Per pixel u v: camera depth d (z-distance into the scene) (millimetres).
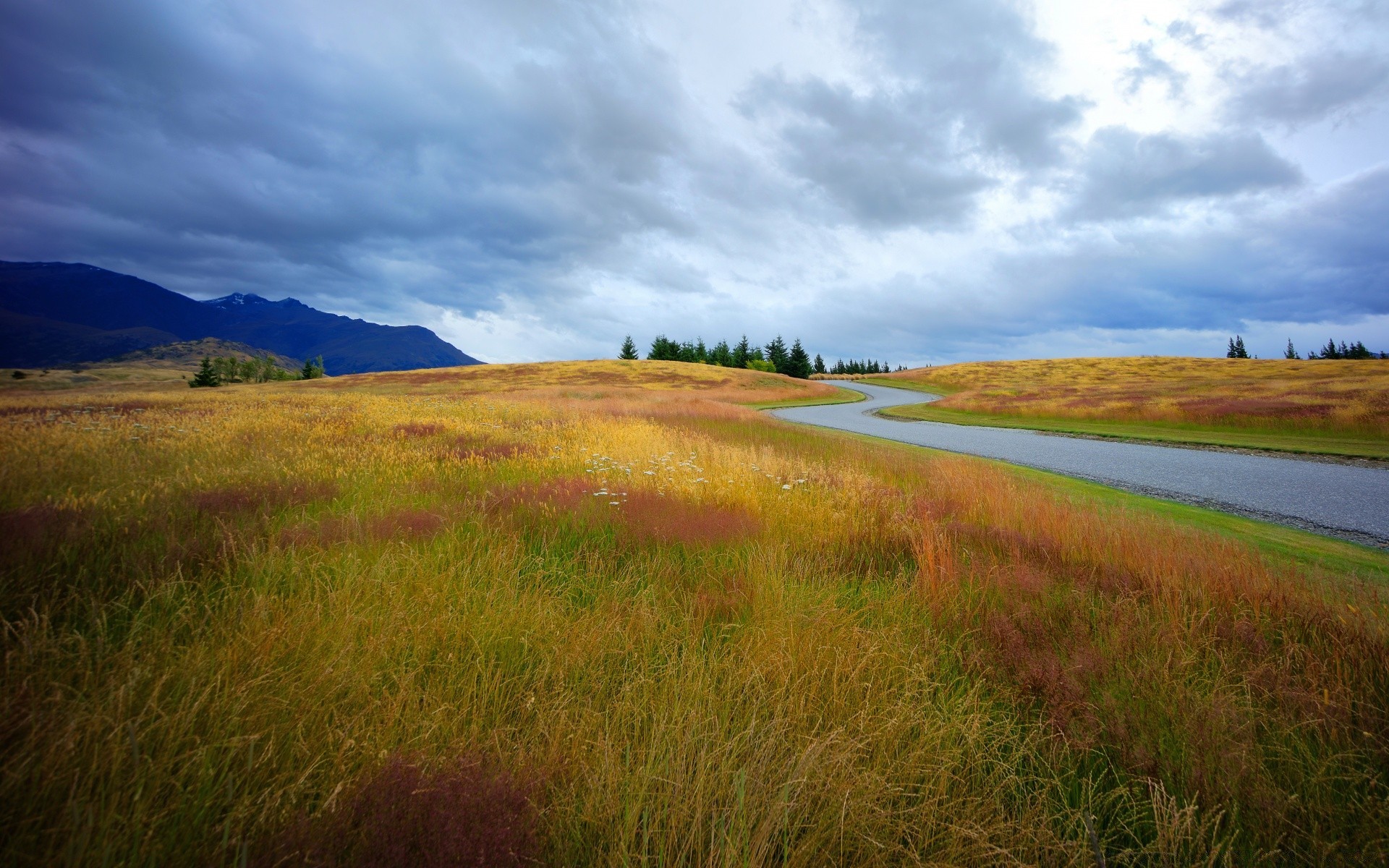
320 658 2375
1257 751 2281
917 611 3525
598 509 5270
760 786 1886
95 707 1847
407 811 1680
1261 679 2811
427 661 2557
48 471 5457
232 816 1611
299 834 1567
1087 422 26484
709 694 2363
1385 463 14727
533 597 3236
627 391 42562
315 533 4012
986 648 3051
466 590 3197
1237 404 24516
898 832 1840
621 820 1784
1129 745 2312
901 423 28500
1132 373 74500
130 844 1527
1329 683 2811
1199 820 2016
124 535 3783
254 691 2082
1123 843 1994
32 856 1447
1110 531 5547
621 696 2426
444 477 6570
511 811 1729
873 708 2393
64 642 2291
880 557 4695
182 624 2613
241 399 18016
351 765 1893
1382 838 1895
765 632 2912
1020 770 2242
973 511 6383
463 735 2088
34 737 1645
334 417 12266
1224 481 12141
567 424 12945
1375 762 2262
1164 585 3943
